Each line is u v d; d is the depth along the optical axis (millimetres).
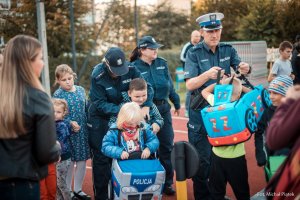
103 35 18234
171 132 5359
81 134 5141
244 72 4227
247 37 19516
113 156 4105
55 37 16969
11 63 2764
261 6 19078
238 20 20969
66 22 17000
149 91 4793
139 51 5289
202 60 4543
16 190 2771
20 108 2672
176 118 11117
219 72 4043
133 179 3854
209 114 3803
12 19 15477
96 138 4738
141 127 4332
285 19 18734
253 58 9164
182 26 35156
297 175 2359
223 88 3939
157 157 4836
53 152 2797
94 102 4598
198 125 4500
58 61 17188
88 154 5203
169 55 24391
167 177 5367
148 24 35000
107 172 4816
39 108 2717
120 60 4398
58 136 4633
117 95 4625
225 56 4582
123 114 4191
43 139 2721
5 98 2691
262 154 3959
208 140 4305
